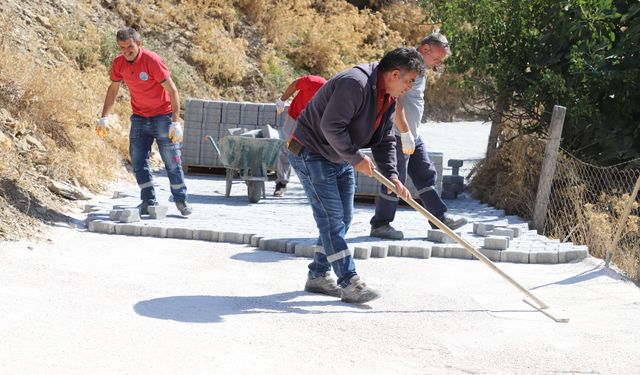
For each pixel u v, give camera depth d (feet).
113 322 16.72
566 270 24.80
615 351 16.84
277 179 36.86
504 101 39.32
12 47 38.37
